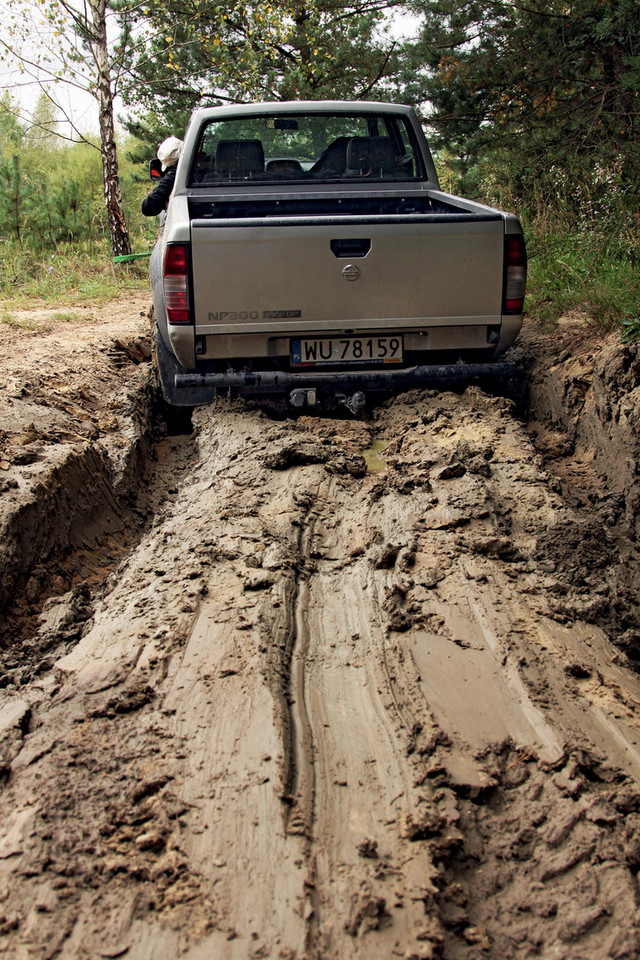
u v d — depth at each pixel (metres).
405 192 6.18
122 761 2.47
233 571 3.60
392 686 2.85
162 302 5.36
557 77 10.94
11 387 5.72
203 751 2.50
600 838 2.23
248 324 5.02
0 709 2.84
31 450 4.59
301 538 3.92
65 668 3.02
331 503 4.32
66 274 12.80
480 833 2.28
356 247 5.01
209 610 3.28
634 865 2.16
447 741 2.56
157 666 2.92
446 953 1.94
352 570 3.67
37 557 4.01
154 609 3.34
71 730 2.62
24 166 16.86
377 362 5.27
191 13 15.09
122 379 6.91
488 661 2.97
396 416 5.54
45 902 2.01
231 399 5.73
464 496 4.17
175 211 5.43
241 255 4.91
